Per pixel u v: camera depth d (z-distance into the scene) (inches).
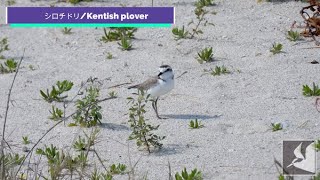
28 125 658.2
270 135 600.1
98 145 608.7
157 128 597.0
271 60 767.7
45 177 550.0
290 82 709.9
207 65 775.1
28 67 808.9
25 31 917.2
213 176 536.4
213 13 907.4
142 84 650.2
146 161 572.1
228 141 597.0
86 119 639.1
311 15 872.9
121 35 867.4
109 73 775.7
